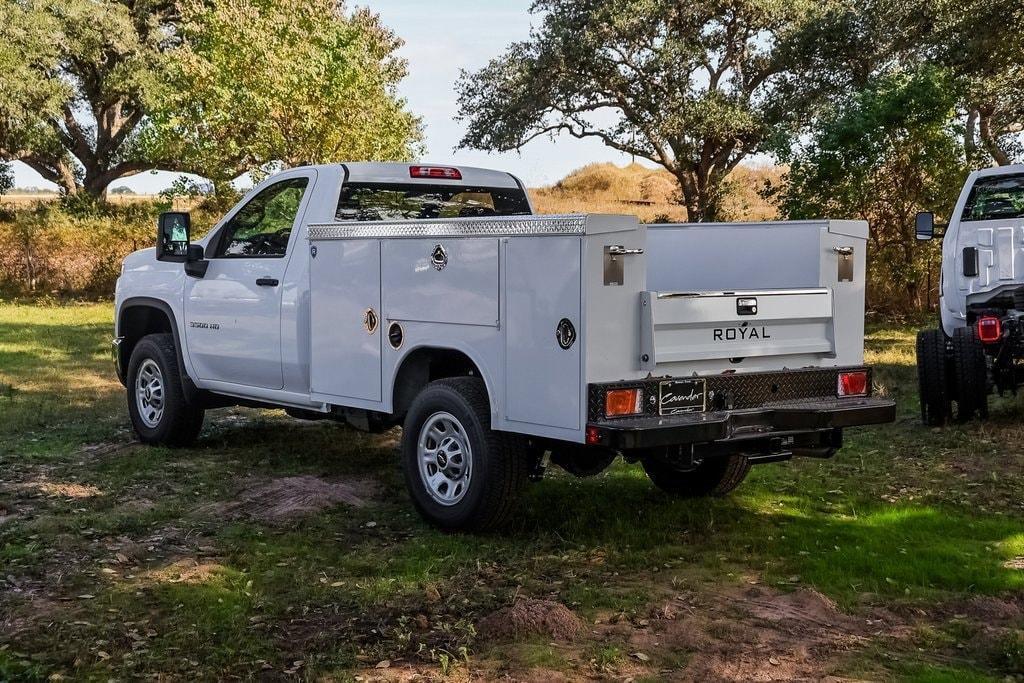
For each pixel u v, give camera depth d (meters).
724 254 6.17
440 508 5.85
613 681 3.90
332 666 4.04
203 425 9.36
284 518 6.22
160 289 8.18
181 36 38.03
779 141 19.02
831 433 5.82
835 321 5.77
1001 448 8.09
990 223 9.53
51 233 27.28
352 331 6.39
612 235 4.98
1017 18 19.67
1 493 6.79
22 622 4.55
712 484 6.55
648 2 26.69
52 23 32.94
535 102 28.30
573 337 5.00
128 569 5.29
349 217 6.90
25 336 17.22
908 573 5.11
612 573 5.20
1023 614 4.59
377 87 20.83
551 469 7.54
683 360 5.20
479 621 4.49
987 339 8.60
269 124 19.86
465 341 5.62
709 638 4.33
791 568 5.25
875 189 18.56
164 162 30.95
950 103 18.02
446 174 7.34
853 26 26.03
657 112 28.30
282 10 20.31
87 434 8.84
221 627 4.48
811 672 3.98
